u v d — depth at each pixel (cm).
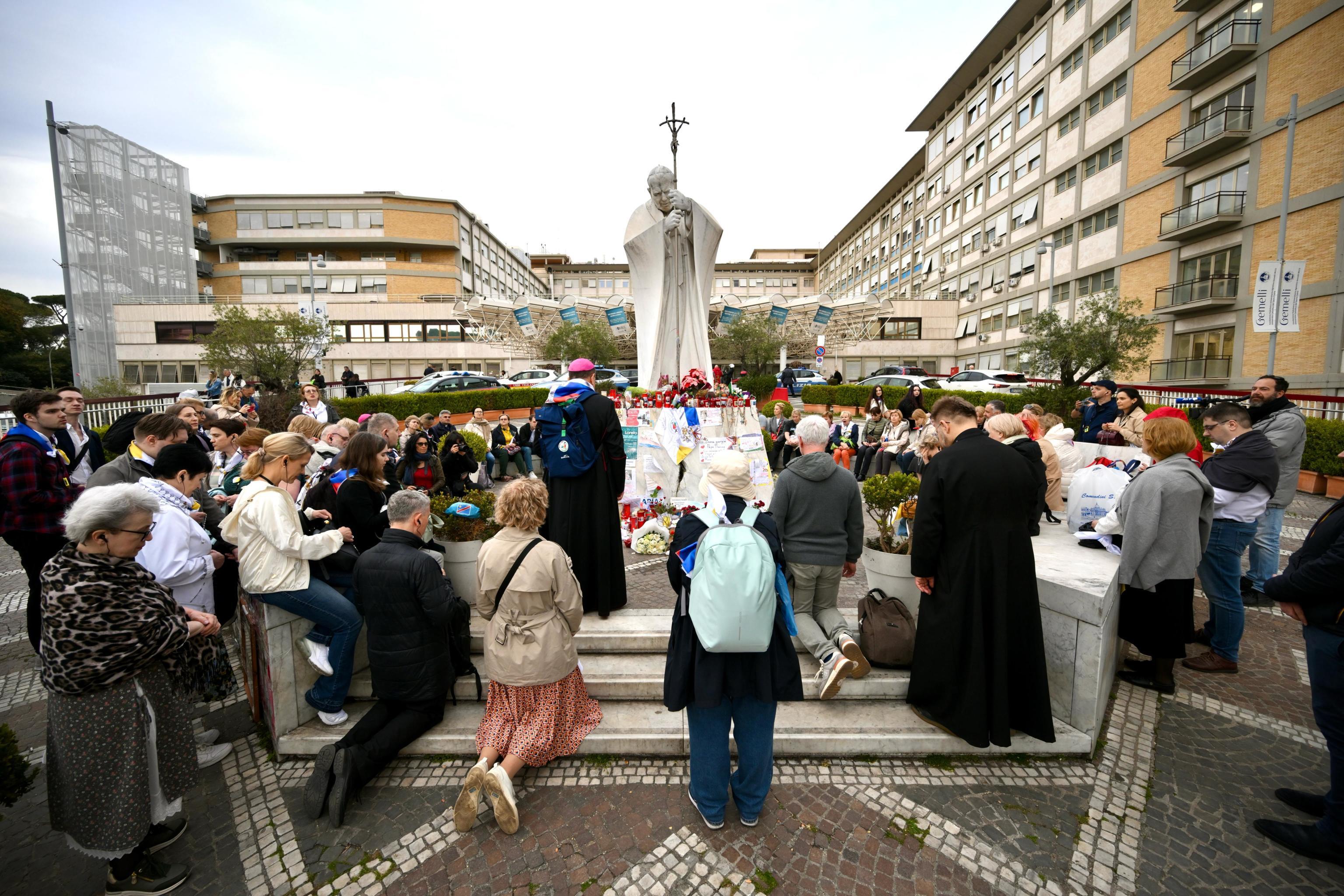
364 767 270
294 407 1054
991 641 281
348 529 334
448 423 807
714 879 228
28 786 213
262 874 233
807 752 301
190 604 305
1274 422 467
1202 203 2044
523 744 269
